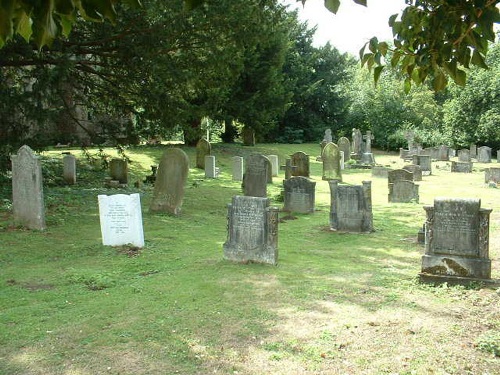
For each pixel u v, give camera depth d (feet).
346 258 32.76
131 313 21.76
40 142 56.65
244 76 113.19
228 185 73.87
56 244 35.37
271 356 17.44
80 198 54.54
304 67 156.04
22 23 6.33
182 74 58.70
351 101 175.11
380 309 22.26
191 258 32.12
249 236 30.53
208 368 16.66
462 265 25.99
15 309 22.40
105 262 30.96
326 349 17.97
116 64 62.03
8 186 55.72
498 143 136.67
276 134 159.22
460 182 80.02
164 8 53.31
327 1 7.10
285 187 53.16
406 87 13.56
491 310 22.00
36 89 52.49
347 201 42.91
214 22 55.67
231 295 24.17
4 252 32.83
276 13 60.29
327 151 82.79
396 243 37.91
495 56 126.93
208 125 123.24
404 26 12.28
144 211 49.62
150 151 101.35
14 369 16.69
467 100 128.57
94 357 17.54
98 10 5.77
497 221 45.21
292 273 28.25
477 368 16.48
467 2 9.85
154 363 17.06
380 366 16.61
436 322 20.62
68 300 23.72
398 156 143.13
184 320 20.86
